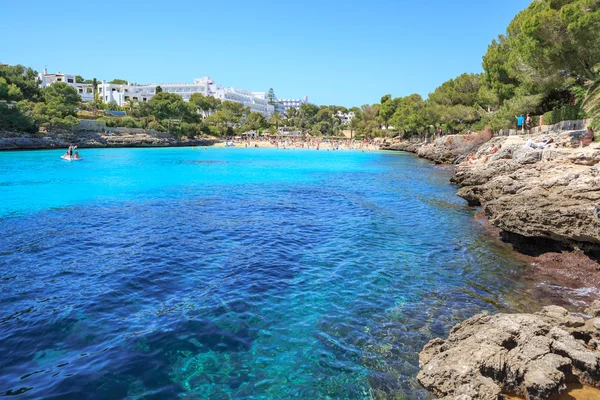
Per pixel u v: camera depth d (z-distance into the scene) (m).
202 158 60.97
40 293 9.51
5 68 82.94
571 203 11.72
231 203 22.12
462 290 9.99
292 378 6.49
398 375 6.54
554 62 27.59
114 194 24.81
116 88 143.38
